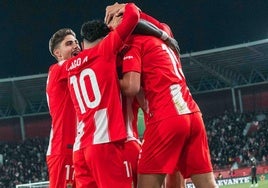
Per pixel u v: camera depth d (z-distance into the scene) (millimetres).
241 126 75625
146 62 9266
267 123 74375
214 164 68188
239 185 58500
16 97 81625
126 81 8945
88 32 9406
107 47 8906
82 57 9266
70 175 10695
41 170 73812
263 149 67938
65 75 10414
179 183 10172
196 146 9289
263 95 80938
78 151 9219
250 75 81000
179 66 9641
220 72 80562
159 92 9109
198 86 84812
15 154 78312
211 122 79438
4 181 72688
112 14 9938
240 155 68938
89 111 9078
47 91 10984
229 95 83438
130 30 8898
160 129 8969
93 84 9039
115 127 8883
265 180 61875
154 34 9664
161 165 8961
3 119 85125
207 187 9180
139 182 9109
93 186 9164
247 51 74250
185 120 9039
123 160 8969
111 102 8930
